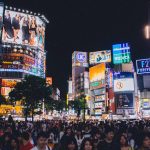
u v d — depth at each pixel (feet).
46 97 256.32
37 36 586.86
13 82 491.31
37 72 560.61
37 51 579.48
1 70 492.13
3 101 357.20
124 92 385.09
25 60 518.37
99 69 449.06
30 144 37.47
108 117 398.42
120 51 441.27
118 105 385.09
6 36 538.47
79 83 590.55
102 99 433.07
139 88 478.18
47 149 31.37
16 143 40.01
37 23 593.01
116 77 392.47
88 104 487.61
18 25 559.38
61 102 474.08
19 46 551.59
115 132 39.42
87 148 30.73
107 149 36.35
